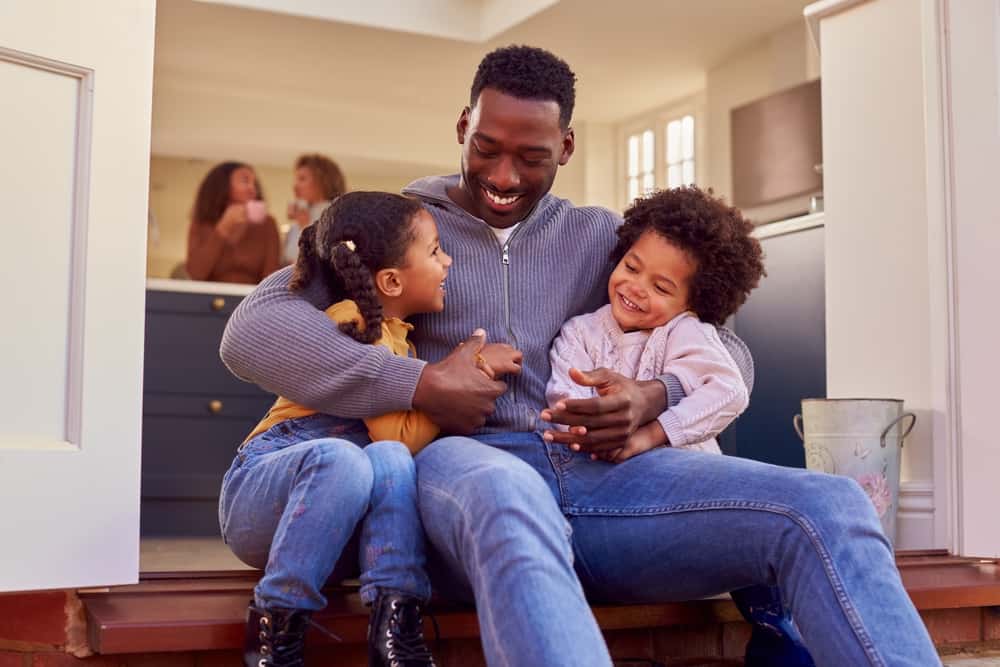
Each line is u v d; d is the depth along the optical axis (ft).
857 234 8.47
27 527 4.85
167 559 10.25
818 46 8.94
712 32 19.17
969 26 7.64
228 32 19.27
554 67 5.30
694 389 5.25
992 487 7.41
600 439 4.95
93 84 5.19
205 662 4.80
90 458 5.05
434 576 4.81
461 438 4.75
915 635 4.07
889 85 8.30
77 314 5.10
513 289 5.50
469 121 5.45
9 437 4.91
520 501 4.06
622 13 18.26
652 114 23.66
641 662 5.51
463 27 19.35
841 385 8.55
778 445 10.73
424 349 5.44
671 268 5.41
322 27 18.93
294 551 4.32
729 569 4.64
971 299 7.59
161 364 14.32
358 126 23.45
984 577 6.69
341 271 4.93
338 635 4.75
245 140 22.68
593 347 5.50
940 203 7.75
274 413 5.16
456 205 5.58
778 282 10.83
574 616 3.84
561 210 5.80
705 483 4.70
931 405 7.87
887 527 7.89
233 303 14.65
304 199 23.15
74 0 5.16
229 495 4.91
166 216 22.54
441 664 5.12
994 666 6.00
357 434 5.05
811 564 4.25
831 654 4.11
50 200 5.09
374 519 4.46
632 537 4.85
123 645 4.46
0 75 4.97
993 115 7.52
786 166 16.83
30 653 4.99
